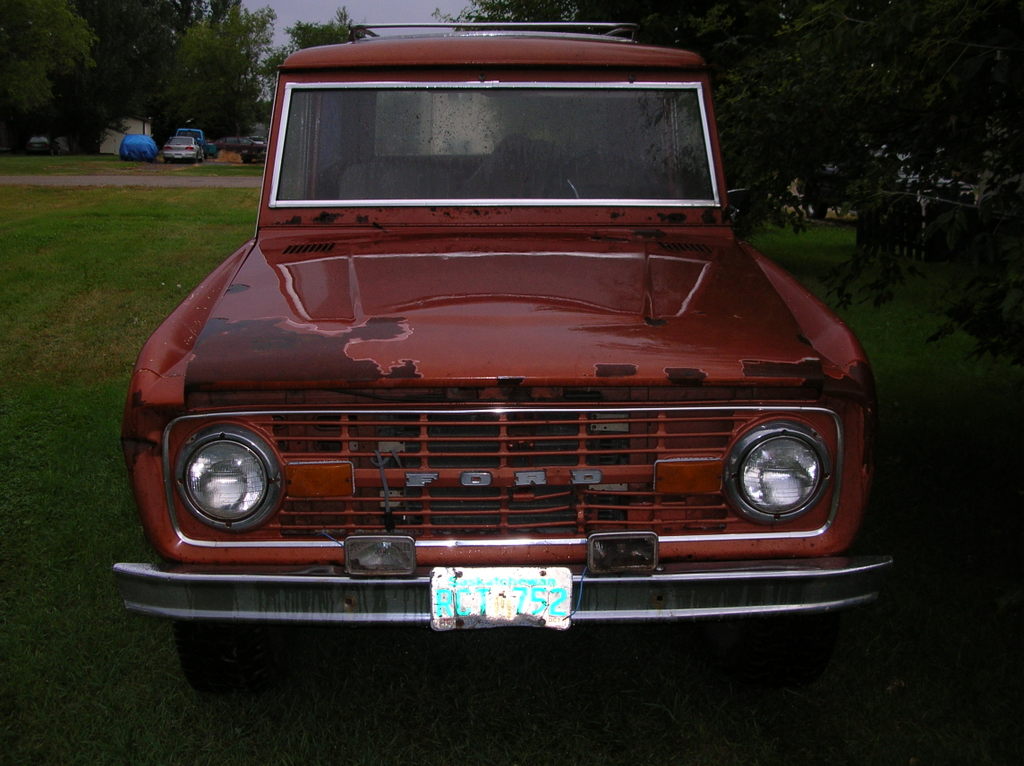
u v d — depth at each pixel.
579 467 2.28
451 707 2.82
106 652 3.03
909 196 3.55
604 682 2.94
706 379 2.19
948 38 2.78
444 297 2.54
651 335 2.33
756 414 2.27
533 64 3.36
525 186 3.29
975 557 3.67
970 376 6.10
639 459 2.31
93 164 34.28
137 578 2.23
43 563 3.58
